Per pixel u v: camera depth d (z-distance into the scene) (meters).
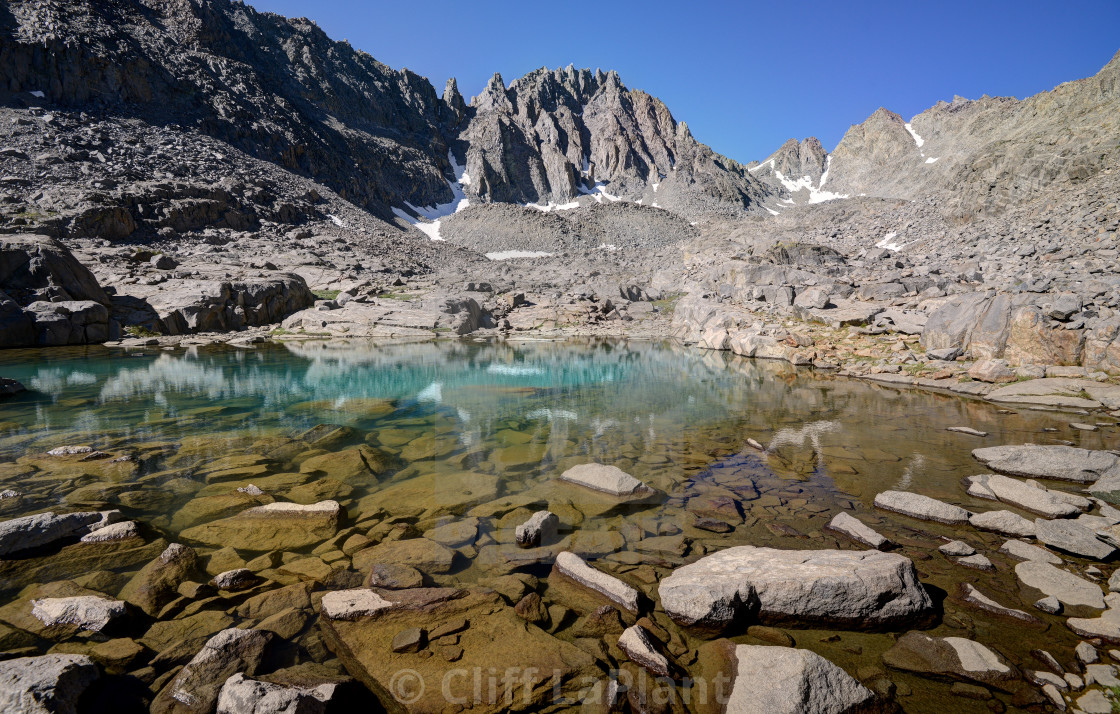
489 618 3.98
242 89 94.88
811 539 5.43
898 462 8.00
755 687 3.19
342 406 11.39
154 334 26.34
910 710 3.20
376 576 4.47
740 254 44.06
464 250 86.69
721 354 22.64
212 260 41.69
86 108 68.00
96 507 5.97
